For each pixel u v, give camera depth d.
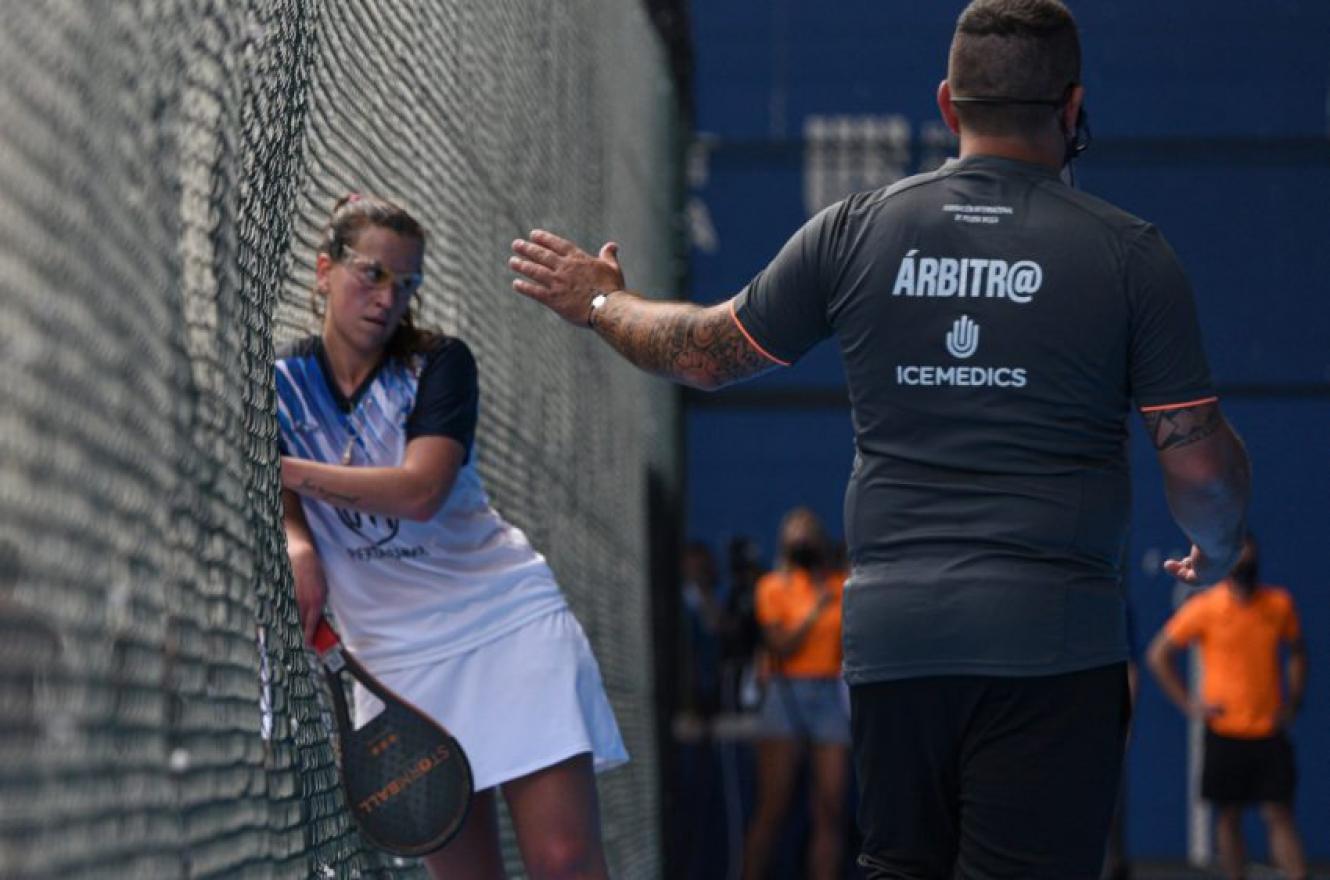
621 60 36.12
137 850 7.61
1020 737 11.10
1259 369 48.41
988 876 11.13
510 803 14.14
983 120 11.64
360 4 16.55
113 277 7.90
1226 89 47.97
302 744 12.02
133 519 8.05
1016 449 11.21
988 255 11.30
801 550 38.09
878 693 11.48
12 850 6.21
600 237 32.94
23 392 6.64
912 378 11.40
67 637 6.98
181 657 8.75
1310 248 48.19
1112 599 11.34
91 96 7.71
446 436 13.74
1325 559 50.38
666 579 41.91
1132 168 48.41
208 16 10.05
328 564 14.09
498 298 22.88
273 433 12.27
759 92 48.31
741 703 42.88
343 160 15.82
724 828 38.28
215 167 10.19
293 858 11.02
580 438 29.64
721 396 47.59
